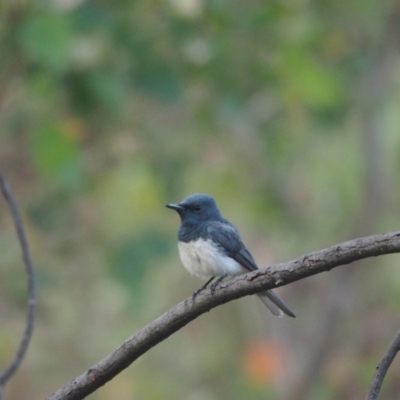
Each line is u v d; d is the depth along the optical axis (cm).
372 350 1641
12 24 1150
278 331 1750
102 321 1540
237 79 1328
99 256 1327
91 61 1147
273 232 1722
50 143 1145
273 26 1316
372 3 1524
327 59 1472
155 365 1780
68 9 1146
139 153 1363
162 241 1198
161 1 1219
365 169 1706
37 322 1279
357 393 1602
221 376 1788
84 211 1355
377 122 1688
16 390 1465
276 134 1467
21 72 1218
